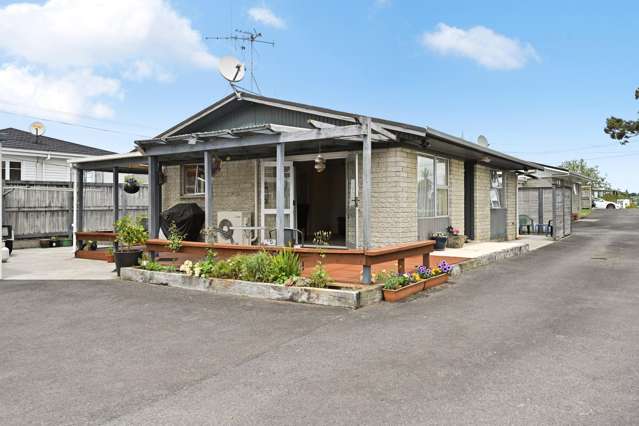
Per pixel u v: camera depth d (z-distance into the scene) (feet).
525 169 49.01
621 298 19.81
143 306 19.33
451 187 36.70
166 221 33.01
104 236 35.96
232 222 35.70
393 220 29.71
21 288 23.62
